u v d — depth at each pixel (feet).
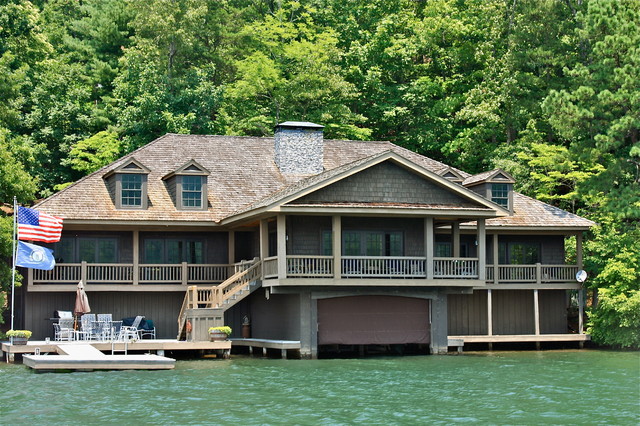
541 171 183.32
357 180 133.59
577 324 168.86
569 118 159.12
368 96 224.12
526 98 195.21
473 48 219.61
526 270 154.51
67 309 141.38
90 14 247.50
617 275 152.25
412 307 137.39
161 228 143.95
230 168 156.97
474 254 158.20
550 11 187.73
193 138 162.30
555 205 197.36
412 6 249.34
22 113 203.82
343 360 127.54
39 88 201.46
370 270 134.51
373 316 135.03
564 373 112.06
